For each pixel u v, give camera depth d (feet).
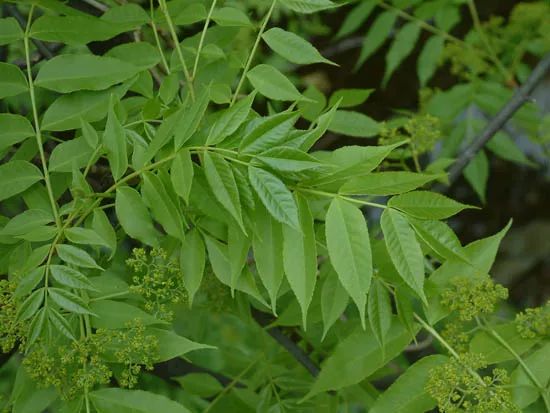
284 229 3.48
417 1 5.46
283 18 7.44
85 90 3.80
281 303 4.33
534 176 8.39
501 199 8.60
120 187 3.61
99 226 3.61
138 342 3.50
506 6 7.64
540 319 3.80
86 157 3.75
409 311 3.73
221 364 5.77
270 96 3.71
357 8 5.51
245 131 3.46
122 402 3.52
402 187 3.47
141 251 3.63
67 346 3.56
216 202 3.58
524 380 3.76
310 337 4.53
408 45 5.46
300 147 3.49
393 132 4.36
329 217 3.47
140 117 3.84
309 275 3.46
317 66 8.10
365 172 3.46
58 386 3.53
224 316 5.92
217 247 3.68
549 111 7.70
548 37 6.01
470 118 5.37
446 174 4.06
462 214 8.81
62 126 3.76
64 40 3.84
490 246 3.83
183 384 4.48
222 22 3.83
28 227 3.63
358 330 3.77
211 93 3.78
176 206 3.55
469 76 5.62
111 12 3.93
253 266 4.30
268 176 3.41
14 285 3.55
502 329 3.84
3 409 3.65
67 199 4.20
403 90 8.07
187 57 4.00
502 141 5.27
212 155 3.46
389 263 3.75
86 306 3.49
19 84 3.77
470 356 3.67
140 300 3.85
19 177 3.70
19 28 3.84
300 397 4.39
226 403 4.47
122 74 3.79
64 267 3.51
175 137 3.51
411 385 3.70
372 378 4.26
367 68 8.09
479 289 3.76
